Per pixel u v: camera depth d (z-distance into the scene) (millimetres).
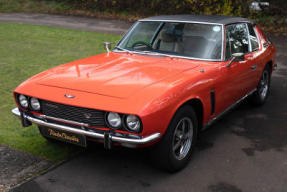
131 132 2783
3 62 8297
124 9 21297
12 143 3820
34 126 4391
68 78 3311
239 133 4359
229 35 4176
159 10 20219
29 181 3080
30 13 21047
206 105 3494
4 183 3025
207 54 3861
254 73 4742
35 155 3570
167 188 3021
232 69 3980
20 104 3311
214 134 4324
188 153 3402
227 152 3787
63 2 23141
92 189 2988
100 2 21672
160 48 4102
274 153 3770
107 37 13047
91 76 3309
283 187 3059
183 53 3930
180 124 3250
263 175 3270
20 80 6586
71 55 9461
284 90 6473
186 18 4301
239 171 3344
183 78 3229
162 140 3016
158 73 3342
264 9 17312
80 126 2992
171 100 2891
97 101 2836
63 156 3582
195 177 3221
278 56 10023
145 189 3002
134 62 3756
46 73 3572
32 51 9977
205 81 3420
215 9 17609
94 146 3855
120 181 3129
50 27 15461
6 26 15289
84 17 19875
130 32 4562
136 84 3047
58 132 3189
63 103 2936
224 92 3863
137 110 2678
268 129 4504
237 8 17438
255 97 5223
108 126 2842
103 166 3406
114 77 3242
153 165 3227
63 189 2973
